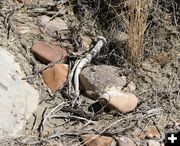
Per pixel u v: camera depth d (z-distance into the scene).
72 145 1.09
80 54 1.30
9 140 1.08
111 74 1.24
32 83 1.22
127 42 1.30
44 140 1.09
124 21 1.35
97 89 1.20
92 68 1.24
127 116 1.17
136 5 1.25
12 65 1.22
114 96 1.17
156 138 1.13
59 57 1.28
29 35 1.32
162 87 1.26
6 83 1.16
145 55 1.33
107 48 1.33
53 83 1.23
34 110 1.16
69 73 1.25
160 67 1.31
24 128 1.12
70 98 1.20
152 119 1.17
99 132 1.12
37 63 1.26
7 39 1.28
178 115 1.20
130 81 1.25
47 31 1.35
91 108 1.18
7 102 1.13
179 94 1.25
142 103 1.21
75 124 1.15
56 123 1.14
